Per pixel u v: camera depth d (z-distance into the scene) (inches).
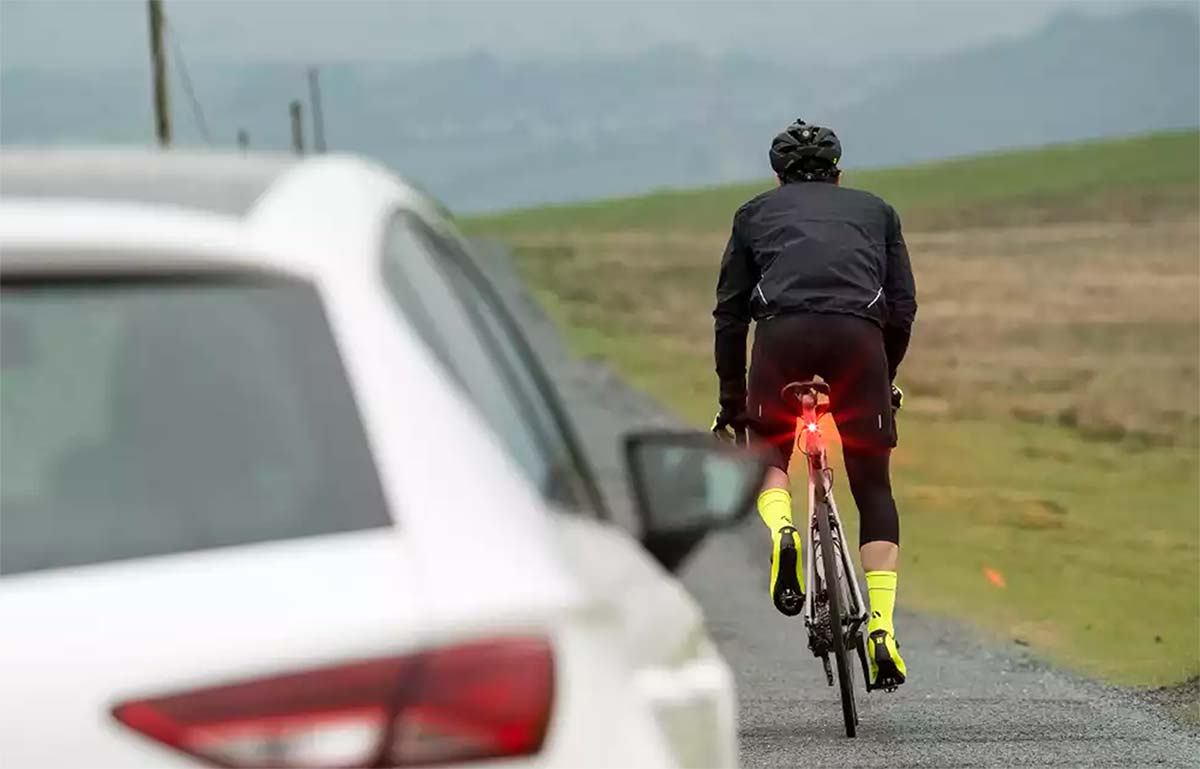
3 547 327.3
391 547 333.4
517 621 328.2
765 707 1305.4
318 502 338.3
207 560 328.8
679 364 7135.8
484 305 504.1
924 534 2913.4
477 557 334.3
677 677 417.1
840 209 1160.2
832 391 1144.8
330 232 381.4
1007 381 7185.0
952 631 1766.7
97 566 326.6
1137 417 5703.7
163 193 390.6
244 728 308.8
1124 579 2389.3
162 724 307.0
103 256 353.4
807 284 1139.9
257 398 346.9
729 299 1197.7
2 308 349.1
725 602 1882.4
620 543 449.4
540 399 499.5
